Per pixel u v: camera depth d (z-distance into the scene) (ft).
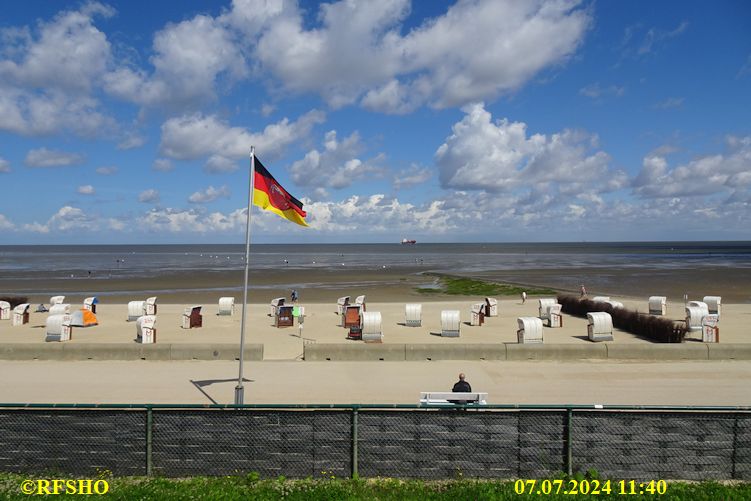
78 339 93.09
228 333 98.02
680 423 33.60
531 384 59.88
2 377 62.95
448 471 33.83
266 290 203.92
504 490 31.89
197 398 55.11
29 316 117.80
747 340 89.61
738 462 33.42
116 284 235.81
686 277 259.60
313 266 388.37
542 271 312.91
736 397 54.80
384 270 335.47
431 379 62.18
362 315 89.35
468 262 446.60
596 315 89.10
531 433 33.68
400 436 33.91
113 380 61.67
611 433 33.53
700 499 30.86
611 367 67.31
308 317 118.01
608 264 396.16
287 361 71.41
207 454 34.06
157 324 107.86
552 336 94.32
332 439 34.04
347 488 32.14
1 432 34.17
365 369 66.90
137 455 34.17
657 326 88.99
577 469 33.55
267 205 51.88
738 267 343.67
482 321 108.88
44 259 538.47
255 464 33.99
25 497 30.99
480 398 44.06
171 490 31.71
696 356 71.20
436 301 160.15
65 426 34.19
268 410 34.06
